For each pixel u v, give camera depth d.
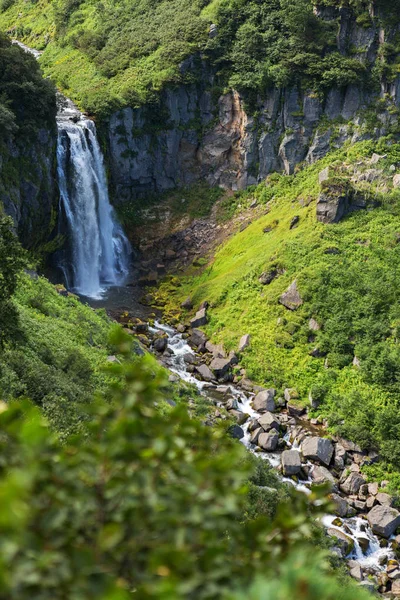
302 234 58.72
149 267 70.06
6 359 28.39
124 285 68.50
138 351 47.16
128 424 4.66
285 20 70.12
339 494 37.78
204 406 42.53
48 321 40.66
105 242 69.94
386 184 59.81
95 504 4.39
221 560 4.25
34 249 60.22
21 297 41.78
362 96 67.31
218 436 5.35
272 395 46.22
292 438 42.38
